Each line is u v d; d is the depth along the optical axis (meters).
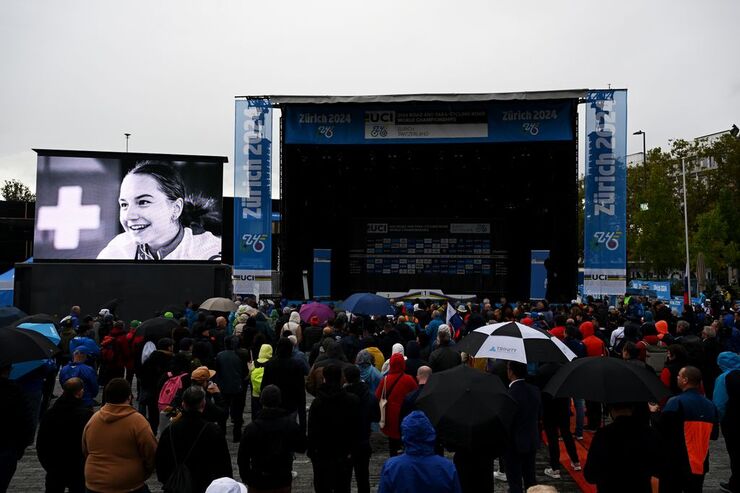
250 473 5.65
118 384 5.59
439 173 29.05
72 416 6.21
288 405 8.28
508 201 29.89
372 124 24.88
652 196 51.62
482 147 27.38
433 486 4.33
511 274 30.28
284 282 26.30
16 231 39.75
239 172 24.39
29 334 7.11
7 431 6.24
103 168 28.05
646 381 5.36
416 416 4.53
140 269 27.00
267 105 24.36
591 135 23.30
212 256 28.23
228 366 10.09
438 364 9.23
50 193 27.83
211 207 28.39
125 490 5.44
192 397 5.37
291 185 28.34
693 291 47.44
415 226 30.69
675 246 51.44
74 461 6.20
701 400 6.82
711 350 11.01
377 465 9.48
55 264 26.92
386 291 30.77
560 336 11.01
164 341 9.70
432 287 30.64
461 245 30.53
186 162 28.36
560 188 27.81
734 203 57.34
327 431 6.47
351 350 11.17
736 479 7.52
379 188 29.75
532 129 24.25
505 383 8.66
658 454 5.03
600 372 5.43
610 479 5.01
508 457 7.30
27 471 9.27
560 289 28.06
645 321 16.83
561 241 28.02
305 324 15.12
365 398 7.23
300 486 8.52
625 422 5.15
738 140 58.25
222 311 17.78
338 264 30.81
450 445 5.36
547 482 8.64
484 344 7.67
